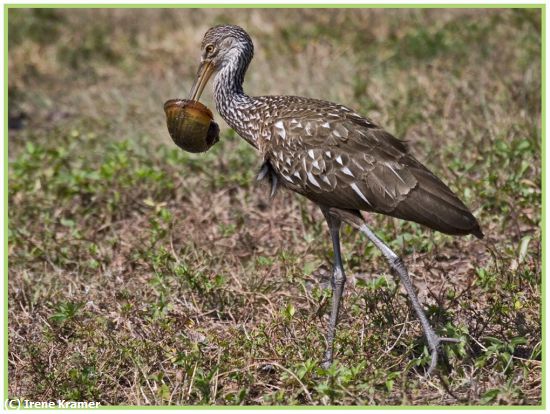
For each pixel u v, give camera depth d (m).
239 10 24.73
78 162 16.86
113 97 20.98
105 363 10.54
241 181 15.07
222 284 11.84
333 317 10.51
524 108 16.41
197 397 9.87
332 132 10.48
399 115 16.72
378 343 10.39
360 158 10.33
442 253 12.77
